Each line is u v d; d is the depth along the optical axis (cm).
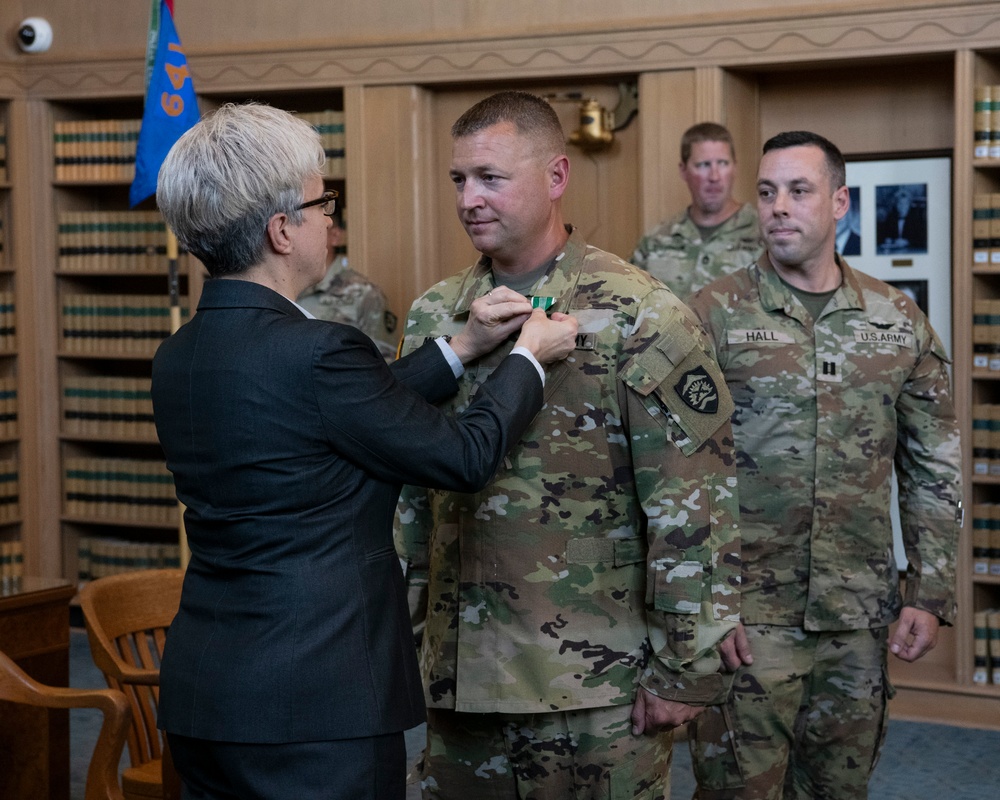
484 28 569
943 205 544
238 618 182
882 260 557
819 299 291
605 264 224
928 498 295
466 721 228
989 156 492
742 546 285
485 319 217
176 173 188
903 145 547
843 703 287
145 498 655
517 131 214
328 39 591
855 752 289
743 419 288
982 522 504
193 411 187
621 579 223
